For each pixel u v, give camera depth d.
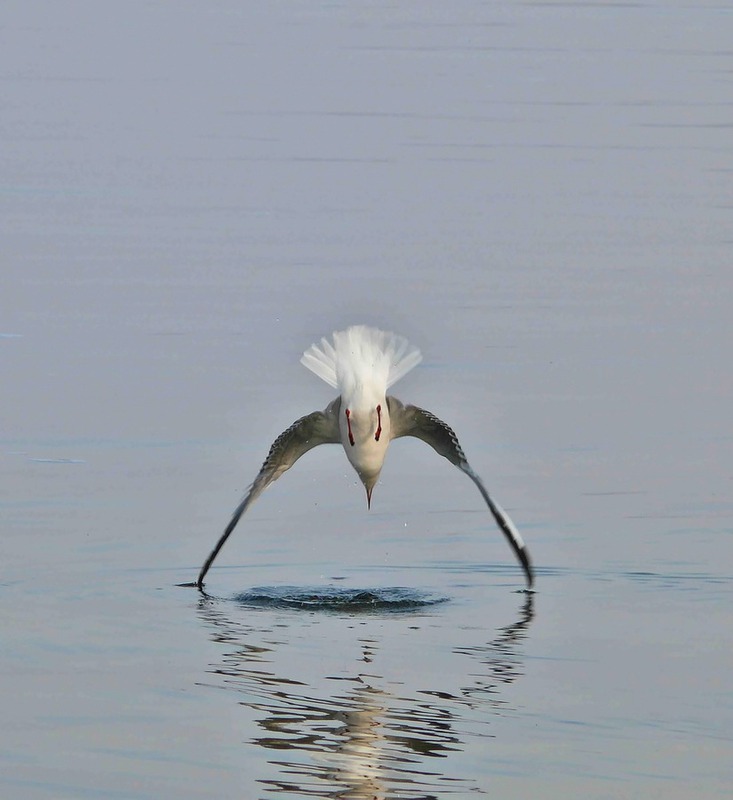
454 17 56.12
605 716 10.27
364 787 9.20
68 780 9.20
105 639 11.77
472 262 25.89
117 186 31.84
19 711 10.27
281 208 29.98
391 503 15.82
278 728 10.02
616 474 16.52
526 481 16.39
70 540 14.22
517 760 9.55
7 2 57.69
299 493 16.12
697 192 31.05
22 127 37.78
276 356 20.66
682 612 12.61
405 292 23.92
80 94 41.97
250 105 40.47
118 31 52.50
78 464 16.48
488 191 31.25
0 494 15.48
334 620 12.38
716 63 46.38
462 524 15.16
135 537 14.39
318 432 13.33
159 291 23.88
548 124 37.78
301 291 23.88
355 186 31.75
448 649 11.66
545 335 21.81
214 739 9.84
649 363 20.59
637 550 14.27
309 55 48.00
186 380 19.56
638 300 23.69
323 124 38.00
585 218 29.03
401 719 10.19
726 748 9.74
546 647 11.68
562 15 56.16
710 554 14.12
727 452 17.22
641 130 36.97
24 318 22.33
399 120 38.44
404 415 13.38
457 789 9.12
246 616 12.45
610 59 47.16
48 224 28.47
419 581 13.54
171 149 35.47
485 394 19.30
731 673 11.10
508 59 47.25
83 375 19.70
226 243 27.16
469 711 10.34
